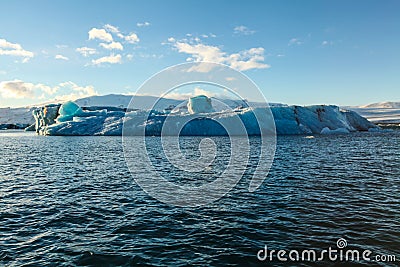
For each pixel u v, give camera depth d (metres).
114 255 7.32
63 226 9.43
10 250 7.63
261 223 9.49
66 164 24.66
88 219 10.12
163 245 7.93
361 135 71.00
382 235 8.20
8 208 11.41
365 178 16.69
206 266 6.75
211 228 9.16
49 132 81.81
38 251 7.58
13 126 182.75
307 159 26.61
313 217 9.92
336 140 53.25
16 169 21.81
